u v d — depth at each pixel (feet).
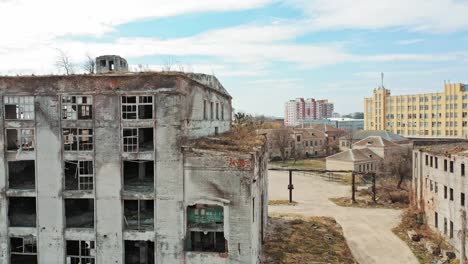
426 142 257.75
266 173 134.82
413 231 152.97
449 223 133.39
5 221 87.56
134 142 89.71
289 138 401.29
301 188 254.88
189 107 90.84
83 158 86.17
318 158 406.41
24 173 100.53
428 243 139.23
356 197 221.05
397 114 530.27
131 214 94.48
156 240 85.61
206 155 83.35
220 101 132.26
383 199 213.46
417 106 503.61
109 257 86.33
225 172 82.99
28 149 89.25
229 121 155.63
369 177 277.23
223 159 82.94
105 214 85.97
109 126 85.25
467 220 119.85
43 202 86.89
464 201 122.01
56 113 85.71
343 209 197.36
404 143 342.85
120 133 85.10
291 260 104.32
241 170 82.53
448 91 467.11
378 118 553.64
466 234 119.65
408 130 517.14
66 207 95.76
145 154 85.10
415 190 171.22
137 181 95.14
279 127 418.51
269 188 256.32
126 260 91.35
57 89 85.56
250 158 82.28
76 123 85.76
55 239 86.94
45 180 86.63
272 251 110.32
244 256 83.05
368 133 389.80
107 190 85.76
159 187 84.99
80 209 99.25
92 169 90.38
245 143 104.53
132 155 85.30
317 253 111.45
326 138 438.40
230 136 123.54
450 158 132.26
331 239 126.31
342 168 287.48
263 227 118.21
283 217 154.20
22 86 86.07
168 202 84.89
